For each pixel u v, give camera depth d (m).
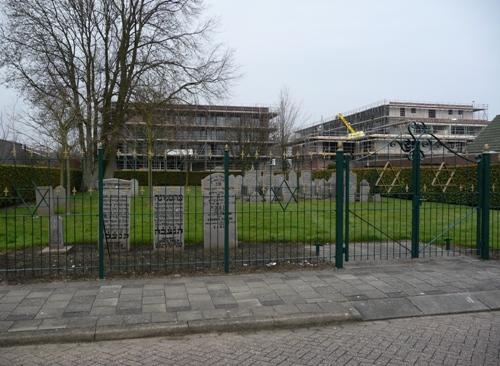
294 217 13.91
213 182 8.85
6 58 22.91
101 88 25.73
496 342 4.53
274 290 6.04
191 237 9.99
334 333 4.82
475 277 6.76
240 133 41.75
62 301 5.50
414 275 6.86
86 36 25.42
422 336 4.71
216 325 4.86
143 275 6.71
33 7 22.91
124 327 4.71
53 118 20.09
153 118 22.27
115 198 8.69
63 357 4.16
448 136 52.28
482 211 8.10
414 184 8.05
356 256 8.27
